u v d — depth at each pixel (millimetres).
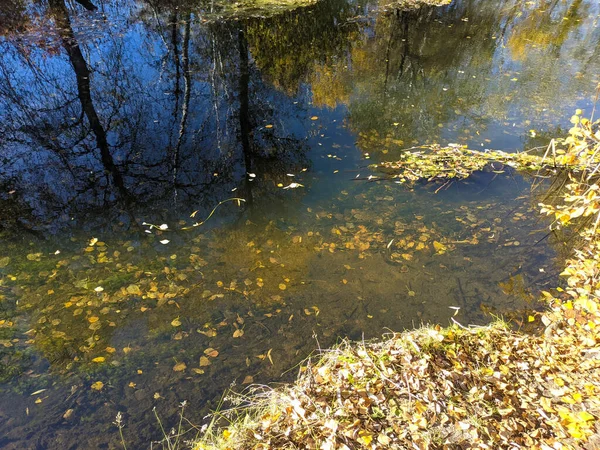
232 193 6277
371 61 11633
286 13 13719
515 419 2980
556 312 4094
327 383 3229
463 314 4223
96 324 4047
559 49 12359
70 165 6668
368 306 4316
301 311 4246
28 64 9430
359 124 8312
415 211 5793
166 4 13047
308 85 10086
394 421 2930
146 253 5031
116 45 10727
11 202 5781
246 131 7941
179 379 3537
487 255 5016
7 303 4258
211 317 4152
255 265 4863
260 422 3000
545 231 5379
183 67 10242
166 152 7219
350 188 6328
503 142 7551
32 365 3641
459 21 15008
